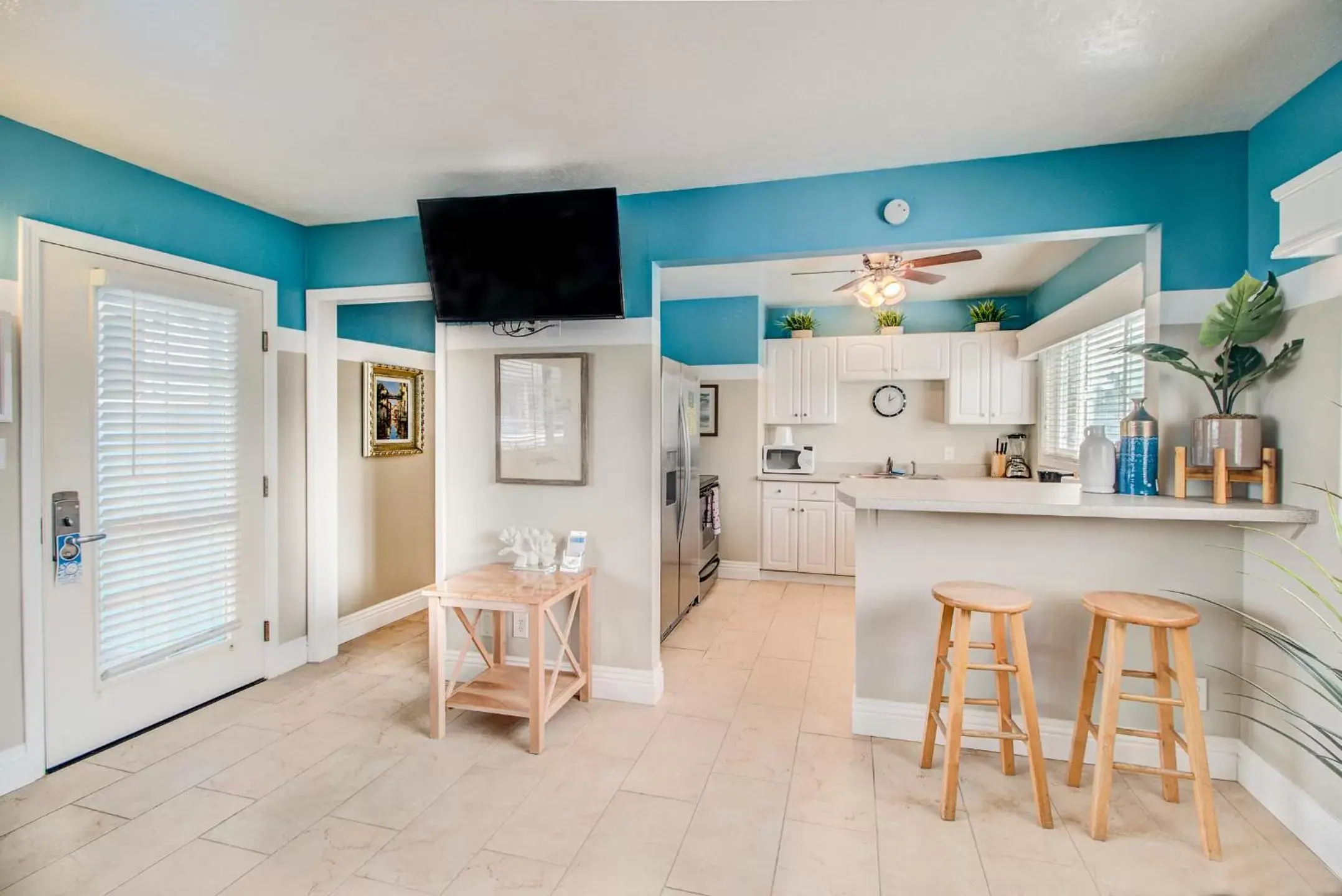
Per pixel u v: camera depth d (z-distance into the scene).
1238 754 2.38
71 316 2.44
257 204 3.11
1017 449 5.41
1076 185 2.49
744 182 2.83
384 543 4.25
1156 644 2.17
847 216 2.73
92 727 2.54
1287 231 1.88
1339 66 1.91
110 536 2.57
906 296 5.43
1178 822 2.12
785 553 5.51
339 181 2.83
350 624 3.94
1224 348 2.35
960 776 2.43
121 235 2.60
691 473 4.46
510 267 2.90
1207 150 2.38
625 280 3.04
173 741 2.66
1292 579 2.12
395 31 1.76
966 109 2.19
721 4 1.64
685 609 4.39
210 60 1.90
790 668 3.53
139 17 1.68
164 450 2.76
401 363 4.41
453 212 2.86
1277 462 2.19
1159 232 2.45
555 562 3.11
